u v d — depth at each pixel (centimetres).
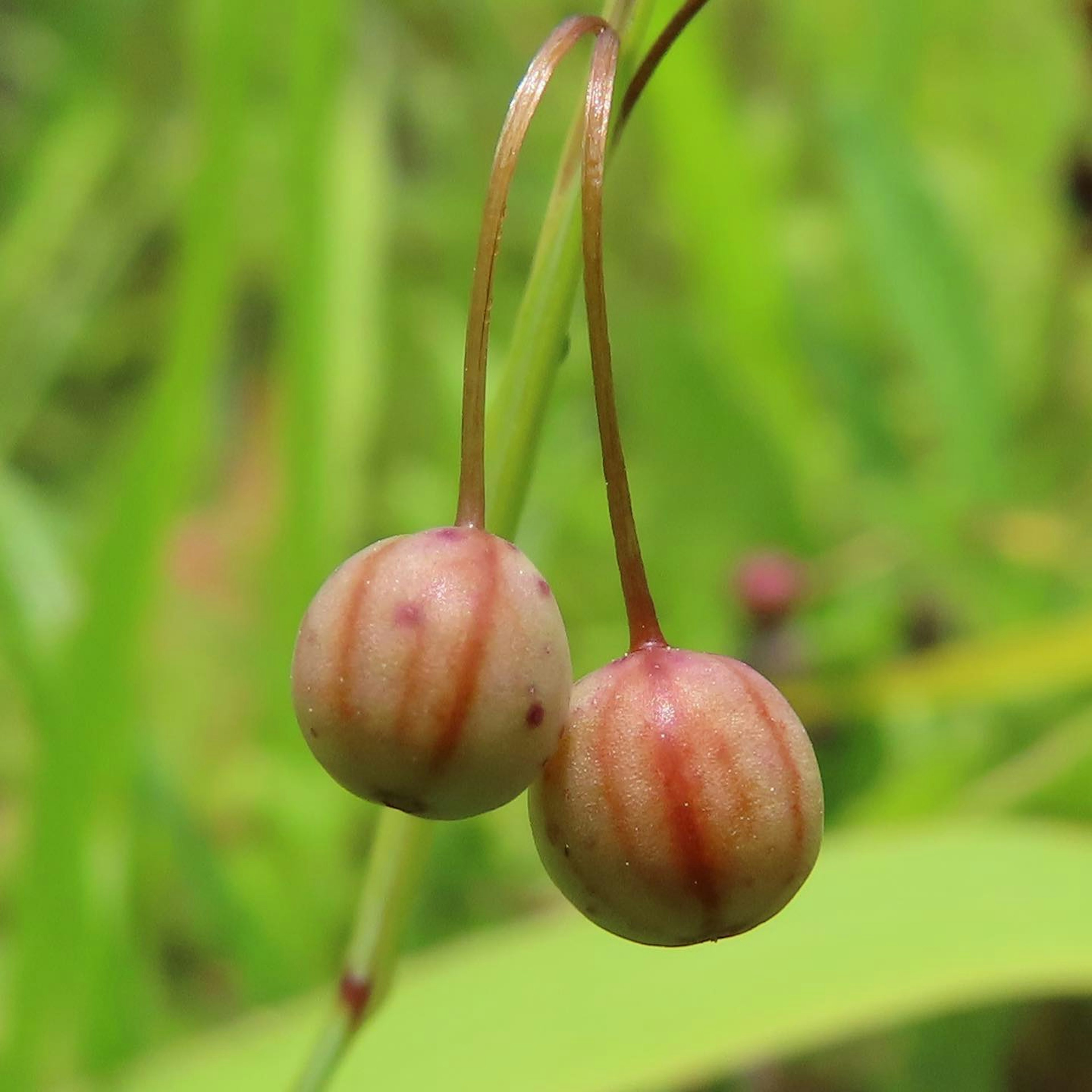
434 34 33
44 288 30
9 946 18
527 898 19
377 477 28
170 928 20
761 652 19
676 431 24
